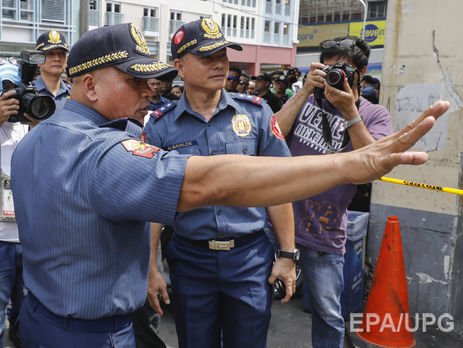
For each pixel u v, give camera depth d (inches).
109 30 52.8
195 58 85.7
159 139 91.4
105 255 52.3
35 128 57.4
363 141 99.7
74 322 54.4
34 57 96.7
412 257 146.9
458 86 134.6
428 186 134.4
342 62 101.0
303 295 151.3
